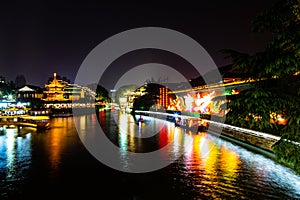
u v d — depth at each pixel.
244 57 6.49
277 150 6.43
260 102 6.10
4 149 29.72
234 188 16.50
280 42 5.99
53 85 122.56
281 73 6.09
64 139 36.94
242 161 22.61
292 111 6.17
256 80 6.71
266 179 18.03
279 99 6.09
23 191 16.44
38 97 113.56
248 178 18.30
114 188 16.83
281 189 16.25
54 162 23.53
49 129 48.78
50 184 17.69
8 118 53.03
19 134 42.16
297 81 6.35
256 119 6.36
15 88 110.12
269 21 6.36
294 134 6.19
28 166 22.19
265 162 21.91
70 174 19.92
